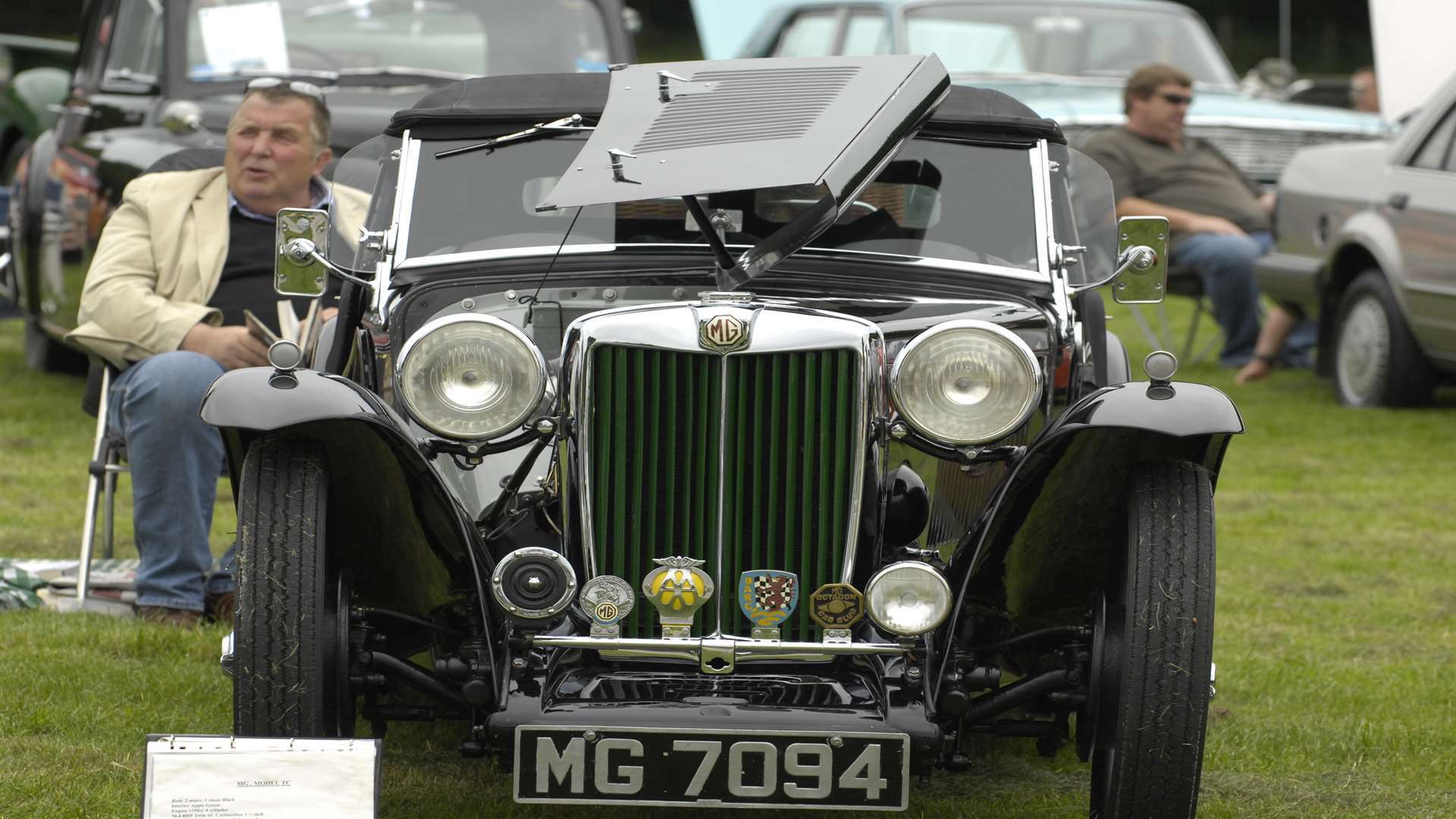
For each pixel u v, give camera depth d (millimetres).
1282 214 19047
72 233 14469
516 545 6305
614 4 15641
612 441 6051
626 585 5977
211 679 7844
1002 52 21094
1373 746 7551
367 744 5281
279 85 9250
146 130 13820
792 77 7223
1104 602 5992
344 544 6152
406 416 6562
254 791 5223
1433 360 17406
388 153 7629
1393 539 12195
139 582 8641
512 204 7371
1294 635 9547
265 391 5672
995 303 6938
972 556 6055
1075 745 7484
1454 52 21344
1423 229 16969
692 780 5617
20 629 8438
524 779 5613
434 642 6605
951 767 6105
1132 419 5672
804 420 6043
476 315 6012
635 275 6930
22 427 14969
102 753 6828
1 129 21609
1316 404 18156
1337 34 61531
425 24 15109
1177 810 5699
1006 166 7500
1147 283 7441
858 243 7266
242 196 9156
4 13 49938
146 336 8758
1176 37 21938
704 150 6461
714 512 6043
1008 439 6496
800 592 6098
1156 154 19359
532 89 7621
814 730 5641
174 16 14625
